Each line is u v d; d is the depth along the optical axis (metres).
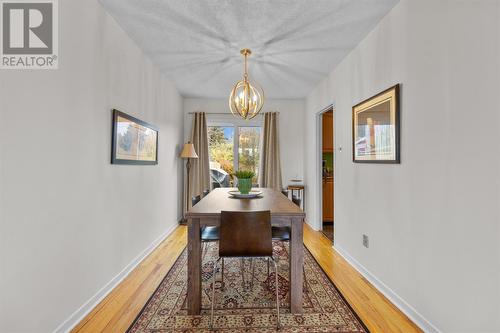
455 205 1.46
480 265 1.31
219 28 2.41
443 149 1.54
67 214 1.67
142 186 2.88
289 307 1.92
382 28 2.22
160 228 3.53
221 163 5.08
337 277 2.47
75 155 1.75
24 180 1.36
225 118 5.01
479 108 1.31
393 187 2.05
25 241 1.36
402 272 1.93
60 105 1.61
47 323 1.50
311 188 4.46
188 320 1.78
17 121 1.32
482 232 1.30
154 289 2.20
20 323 1.33
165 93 3.73
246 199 2.48
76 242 1.75
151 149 3.15
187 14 2.19
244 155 5.08
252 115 3.08
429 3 1.65
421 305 1.72
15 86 1.32
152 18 2.25
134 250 2.67
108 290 2.14
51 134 1.53
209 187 4.86
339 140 3.17
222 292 2.18
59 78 1.60
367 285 2.31
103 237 2.09
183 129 4.89
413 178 1.81
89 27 1.90
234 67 3.35
